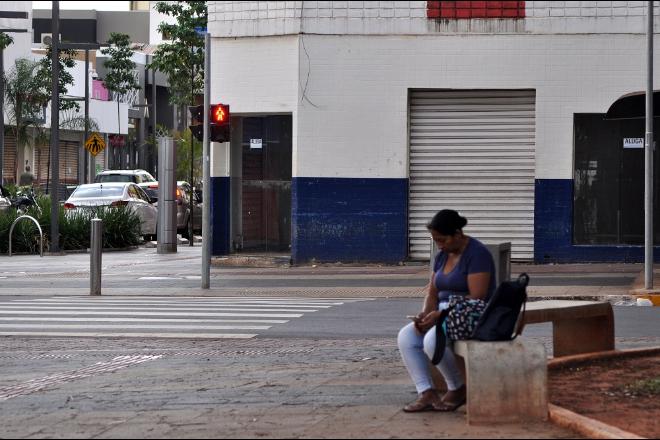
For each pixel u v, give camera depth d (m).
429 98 30.00
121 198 43.66
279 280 27.19
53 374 13.87
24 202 48.75
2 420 10.98
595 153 29.30
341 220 30.17
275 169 32.00
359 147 30.02
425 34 29.61
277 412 10.98
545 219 29.36
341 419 10.51
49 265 33.56
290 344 16.28
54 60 38.91
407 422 10.25
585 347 13.32
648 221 22.67
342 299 23.27
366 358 14.66
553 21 29.11
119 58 87.12
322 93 30.08
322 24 30.02
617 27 28.95
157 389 12.57
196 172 74.44
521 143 29.61
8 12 40.53
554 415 9.93
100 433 10.22
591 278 25.91
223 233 32.25
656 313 19.95
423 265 29.98
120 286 26.44
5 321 19.48
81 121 73.50
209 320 19.39
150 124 98.50
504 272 13.27
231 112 31.14
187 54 54.53
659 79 28.81
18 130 71.06
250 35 30.86
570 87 29.14
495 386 9.95
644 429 9.45
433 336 10.33
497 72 29.38
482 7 29.38
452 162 29.92
